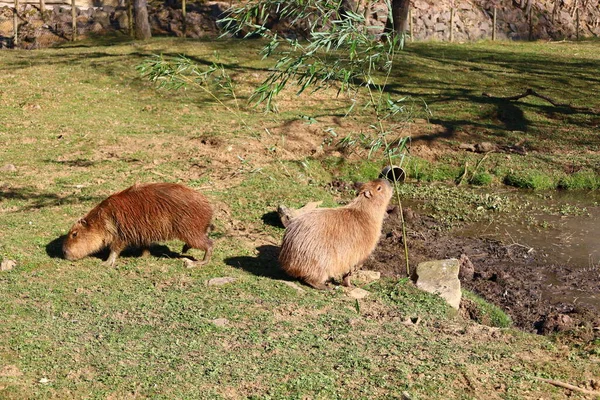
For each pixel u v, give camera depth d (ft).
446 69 60.70
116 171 37.93
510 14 101.30
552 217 38.06
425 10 93.56
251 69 56.80
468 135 47.65
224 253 27.99
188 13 85.92
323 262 24.18
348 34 25.58
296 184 37.22
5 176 36.29
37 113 47.50
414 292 25.09
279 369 18.84
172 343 20.17
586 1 111.65
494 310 26.09
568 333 22.72
